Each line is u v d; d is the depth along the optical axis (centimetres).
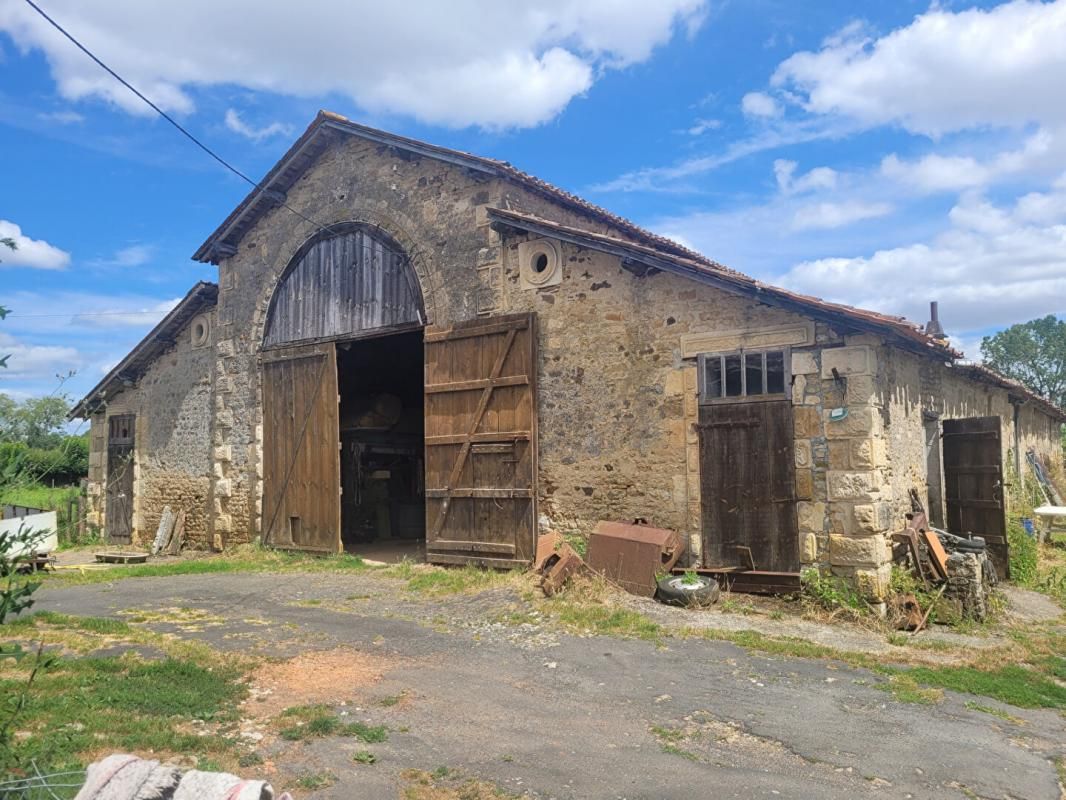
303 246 1176
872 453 705
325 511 1108
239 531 1231
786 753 411
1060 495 1661
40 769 331
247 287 1255
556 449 903
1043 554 1187
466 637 649
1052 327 4012
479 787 368
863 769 391
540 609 712
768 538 753
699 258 1038
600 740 427
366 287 1093
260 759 395
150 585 922
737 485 775
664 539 780
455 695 500
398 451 1432
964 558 712
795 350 751
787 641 622
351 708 474
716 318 801
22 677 492
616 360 866
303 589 877
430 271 1023
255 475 1212
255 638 643
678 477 812
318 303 1151
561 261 916
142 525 1437
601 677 539
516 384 927
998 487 923
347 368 1403
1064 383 3966
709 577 773
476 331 967
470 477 962
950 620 691
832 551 716
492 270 966
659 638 631
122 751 387
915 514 786
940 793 367
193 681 508
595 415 876
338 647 616
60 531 1492
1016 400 1494
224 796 189
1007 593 867
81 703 448
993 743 430
